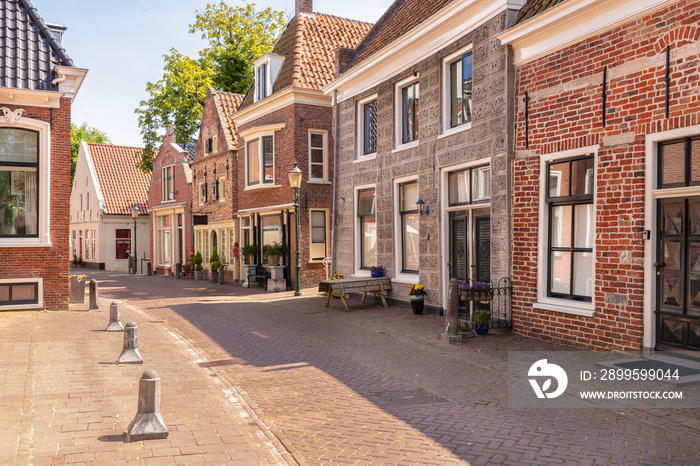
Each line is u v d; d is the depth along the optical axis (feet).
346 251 54.65
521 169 32.37
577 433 17.28
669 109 24.11
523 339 31.24
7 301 42.29
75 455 15.92
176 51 98.37
